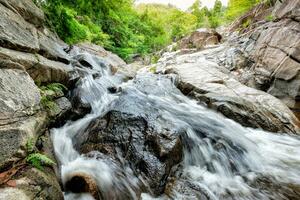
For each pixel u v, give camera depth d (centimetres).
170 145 450
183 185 423
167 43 4016
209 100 787
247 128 702
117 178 385
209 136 571
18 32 484
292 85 930
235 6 2819
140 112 527
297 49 946
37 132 344
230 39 1808
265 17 1611
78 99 576
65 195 346
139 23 3069
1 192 232
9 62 375
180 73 1057
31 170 278
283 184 468
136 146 446
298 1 1120
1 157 256
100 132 473
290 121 762
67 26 1011
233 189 441
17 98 332
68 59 666
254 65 1158
